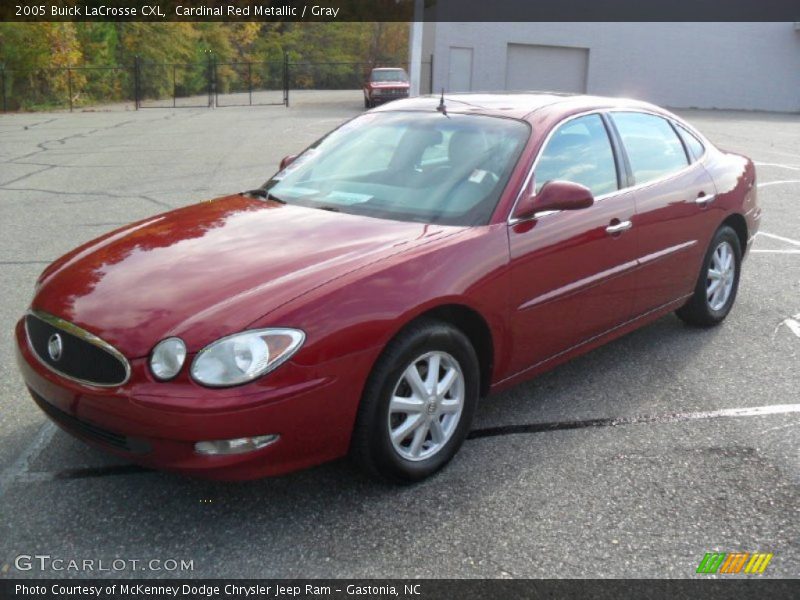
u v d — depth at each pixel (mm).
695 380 4609
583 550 2969
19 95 32531
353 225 3648
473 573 2834
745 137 20172
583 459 3656
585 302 4125
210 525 3105
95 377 2992
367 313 3061
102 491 3330
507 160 3908
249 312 2918
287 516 3170
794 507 3273
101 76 37656
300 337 2912
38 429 3875
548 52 32906
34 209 9547
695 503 3295
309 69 56750
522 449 3750
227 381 2803
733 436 3906
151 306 3025
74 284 3334
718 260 5402
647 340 5289
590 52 33219
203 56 45844
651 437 3889
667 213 4656
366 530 3080
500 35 32219
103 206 9758
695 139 5312
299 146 16203
